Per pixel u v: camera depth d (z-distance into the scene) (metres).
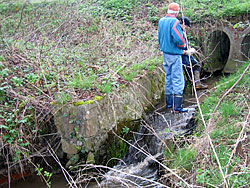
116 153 5.38
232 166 3.70
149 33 8.40
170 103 6.03
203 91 7.00
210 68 8.48
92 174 4.93
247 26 7.66
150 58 6.99
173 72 5.48
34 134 5.08
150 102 6.39
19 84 5.53
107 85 5.24
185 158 4.23
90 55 6.88
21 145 4.91
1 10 10.66
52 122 5.23
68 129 4.84
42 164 5.22
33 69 6.08
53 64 6.43
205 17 8.33
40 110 5.12
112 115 5.24
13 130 4.85
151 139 5.32
